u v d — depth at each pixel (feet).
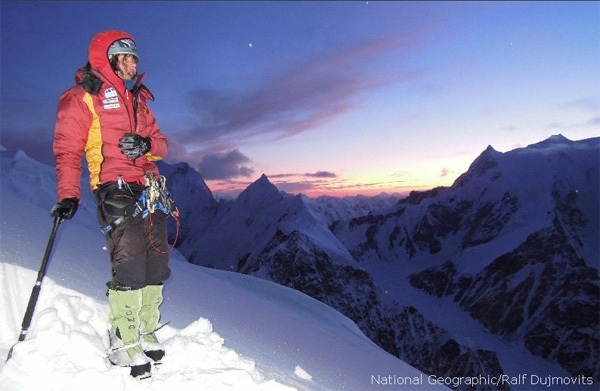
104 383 9.03
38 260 14.12
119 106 10.57
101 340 10.42
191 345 10.98
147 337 11.05
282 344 20.49
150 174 10.72
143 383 9.57
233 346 15.34
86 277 14.89
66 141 10.20
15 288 11.08
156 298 11.22
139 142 10.18
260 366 13.91
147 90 11.51
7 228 16.67
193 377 10.00
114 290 10.22
